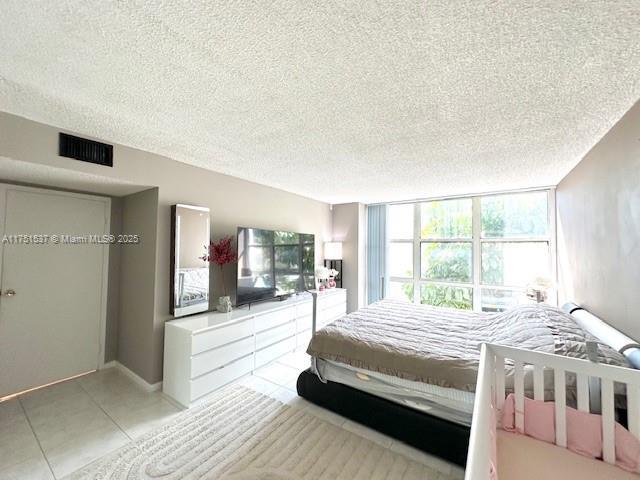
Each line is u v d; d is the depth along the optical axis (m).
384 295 5.03
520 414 1.55
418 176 3.29
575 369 1.43
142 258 2.83
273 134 2.14
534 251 3.84
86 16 1.05
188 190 2.90
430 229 4.68
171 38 1.16
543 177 3.22
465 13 1.01
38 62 1.32
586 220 2.46
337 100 1.63
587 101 1.61
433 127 1.98
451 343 2.12
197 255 2.89
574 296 2.83
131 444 1.90
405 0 0.96
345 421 2.18
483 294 4.19
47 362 2.73
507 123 1.90
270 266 3.56
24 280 2.60
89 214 3.00
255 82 1.47
